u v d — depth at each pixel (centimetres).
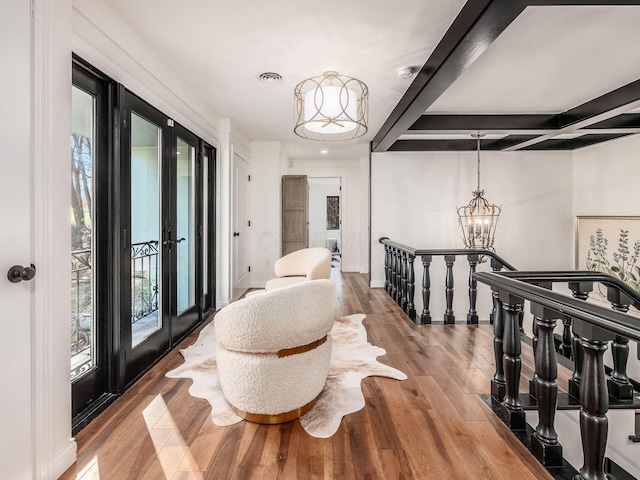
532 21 209
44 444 132
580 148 515
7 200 117
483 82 303
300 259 368
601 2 167
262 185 531
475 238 526
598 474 127
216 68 273
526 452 155
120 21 205
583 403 128
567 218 538
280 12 200
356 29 219
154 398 202
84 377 188
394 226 546
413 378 228
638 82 297
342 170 709
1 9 114
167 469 142
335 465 146
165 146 272
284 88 314
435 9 198
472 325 353
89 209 196
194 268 348
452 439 164
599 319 115
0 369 115
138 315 240
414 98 290
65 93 144
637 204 434
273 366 171
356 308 423
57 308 140
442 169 542
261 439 163
